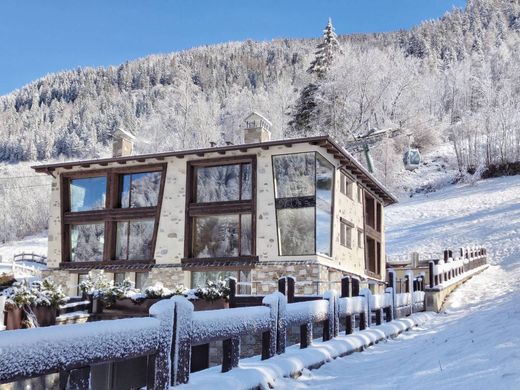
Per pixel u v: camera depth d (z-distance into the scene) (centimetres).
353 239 2536
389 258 3712
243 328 577
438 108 7844
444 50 11688
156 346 429
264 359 641
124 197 2431
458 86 8112
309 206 2091
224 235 2234
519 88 7006
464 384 515
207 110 7244
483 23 13638
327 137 2042
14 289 1308
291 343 1297
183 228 2261
